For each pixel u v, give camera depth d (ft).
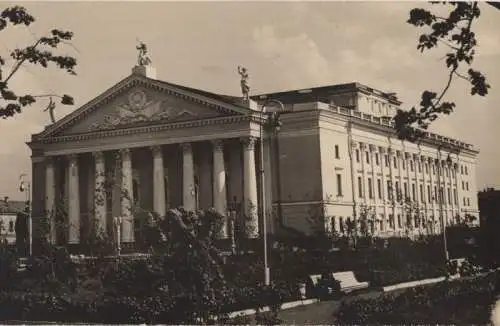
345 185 247.70
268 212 238.07
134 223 255.09
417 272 142.10
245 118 233.35
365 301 88.07
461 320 79.46
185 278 99.25
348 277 133.49
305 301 111.96
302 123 237.45
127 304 95.04
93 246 208.23
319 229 222.28
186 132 246.68
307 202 233.14
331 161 240.53
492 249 92.79
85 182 278.26
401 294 89.81
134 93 259.39
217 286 103.76
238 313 96.27
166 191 261.03
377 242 201.46
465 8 52.11
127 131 257.75
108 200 267.59
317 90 295.69
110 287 116.98
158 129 251.80
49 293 115.55
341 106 281.74
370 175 267.80
